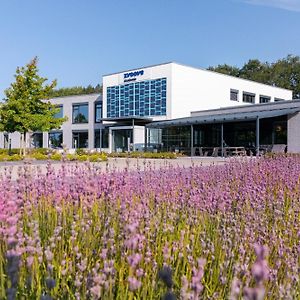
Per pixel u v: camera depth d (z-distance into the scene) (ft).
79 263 7.52
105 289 5.44
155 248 8.72
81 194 11.45
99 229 9.57
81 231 8.92
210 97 146.20
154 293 6.53
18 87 106.73
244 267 7.06
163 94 134.51
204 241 9.42
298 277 7.58
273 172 22.84
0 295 4.90
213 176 22.35
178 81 134.51
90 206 10.86
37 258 7.20
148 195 14.79
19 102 104.94
